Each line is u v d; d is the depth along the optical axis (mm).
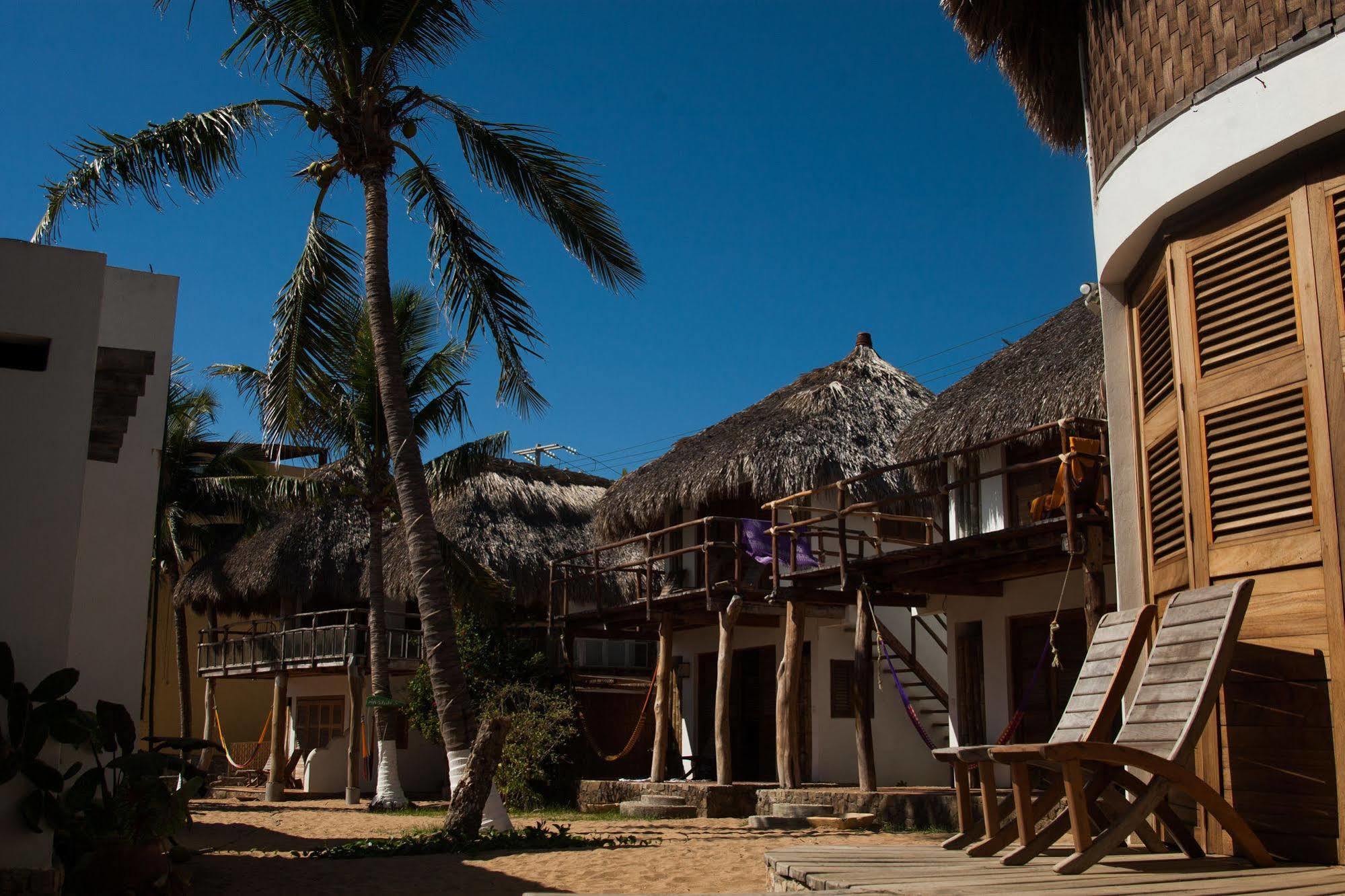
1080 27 7336
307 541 23469
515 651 20391
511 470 24641
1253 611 5391
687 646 21156
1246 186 5676
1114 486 6820
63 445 5980
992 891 4203
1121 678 5582
